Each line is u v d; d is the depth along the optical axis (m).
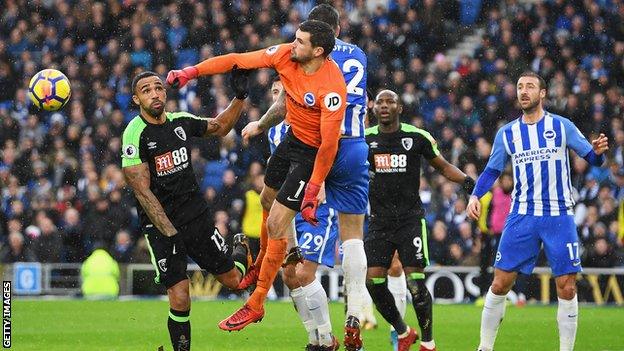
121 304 39.66
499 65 53.50
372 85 52.34
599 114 51.28
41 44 56.81
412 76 52.75
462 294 42.62
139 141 20.88
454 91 52.22
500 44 54.66
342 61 20.05
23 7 58.00
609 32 56.44
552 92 52.47
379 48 53.59
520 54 55.16
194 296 43.53
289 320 33.16
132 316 34.50
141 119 21.05
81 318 33.78
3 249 45.59
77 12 57.62
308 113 18.97
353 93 19.91
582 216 45.00
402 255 24.98
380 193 25.28
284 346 26.41
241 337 28.41
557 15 56.59
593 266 43.44
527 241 22.67
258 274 21.83
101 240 45.31
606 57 55.78
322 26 18.61
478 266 42.91
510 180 40.38
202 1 56.25
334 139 18.53
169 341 27.47
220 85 51.94
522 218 22.70
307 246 23.62
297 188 19.28
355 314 20.19
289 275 21.89
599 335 29.48
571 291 22.61
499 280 22.72
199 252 21.88
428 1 56.62
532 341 27.95
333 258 24.06
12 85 55.19
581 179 46.59
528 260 22.73
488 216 40.91
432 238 44.09
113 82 53.47
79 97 53.06
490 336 22.89
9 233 46.50
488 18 58.41
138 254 44.53
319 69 18.83
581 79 53.25
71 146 51.16
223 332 29.59
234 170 47.25
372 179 25.52
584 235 43.75
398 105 25.64
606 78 54.09
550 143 22.59
